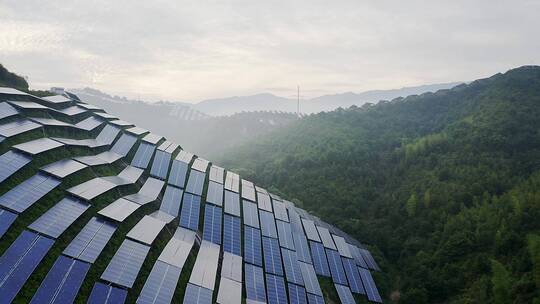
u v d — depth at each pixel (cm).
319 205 13250
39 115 8688
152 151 9881
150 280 5619
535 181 10575
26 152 6744
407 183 13650
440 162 13875
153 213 7444
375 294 8606
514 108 15975
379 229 11481
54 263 5150
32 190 6066
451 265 8819
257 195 10394
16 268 4797
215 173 10544
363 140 19325
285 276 7675
